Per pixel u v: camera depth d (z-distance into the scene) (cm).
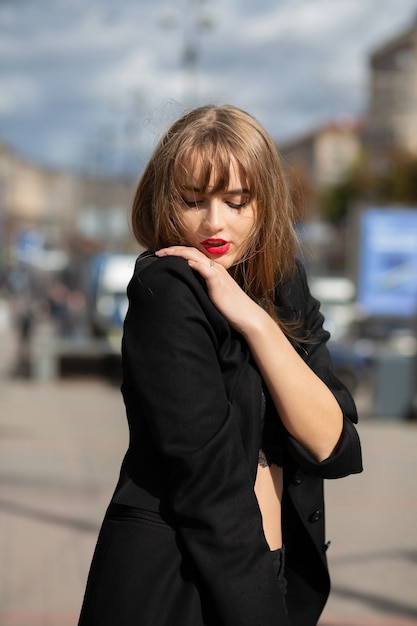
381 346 2161
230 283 190
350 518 848
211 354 182
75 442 1280
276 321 203
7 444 1238
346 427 193
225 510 173
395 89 6444
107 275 2720
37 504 855
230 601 171
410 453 1280
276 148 203
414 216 2148
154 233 202
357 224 2162
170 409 176
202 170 191
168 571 177
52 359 2375
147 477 184
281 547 198
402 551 727
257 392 187
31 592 583
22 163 8600
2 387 2209
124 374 190
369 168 6059
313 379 189
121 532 182
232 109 200
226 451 176
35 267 5188
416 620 553
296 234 215
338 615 560
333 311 2581
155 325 180
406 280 2159
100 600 179
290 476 197
